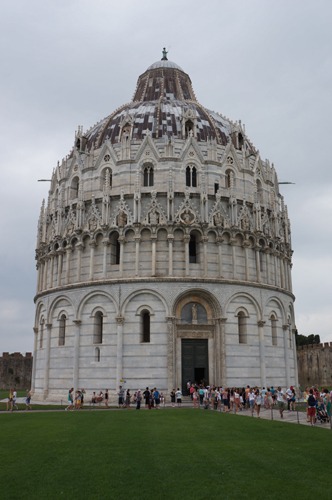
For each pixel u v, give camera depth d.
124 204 64.31
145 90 88.62
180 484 17.36
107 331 61.31
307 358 125.88
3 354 110.94
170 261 61.56
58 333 66.00
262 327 64.19
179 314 61.31
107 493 16.27
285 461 21.16
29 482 17.64
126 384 58.97
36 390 69.25
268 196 73.31
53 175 76.31
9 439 27.44
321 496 15.87
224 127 76.06
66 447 24.64
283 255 72.00
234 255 64.19
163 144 68.12
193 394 54.41
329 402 34.03
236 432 30.27
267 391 55.72
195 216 63.56
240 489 16.72
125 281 61.28
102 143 71.94
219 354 60.50
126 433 29.78
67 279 66.06
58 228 69.62
